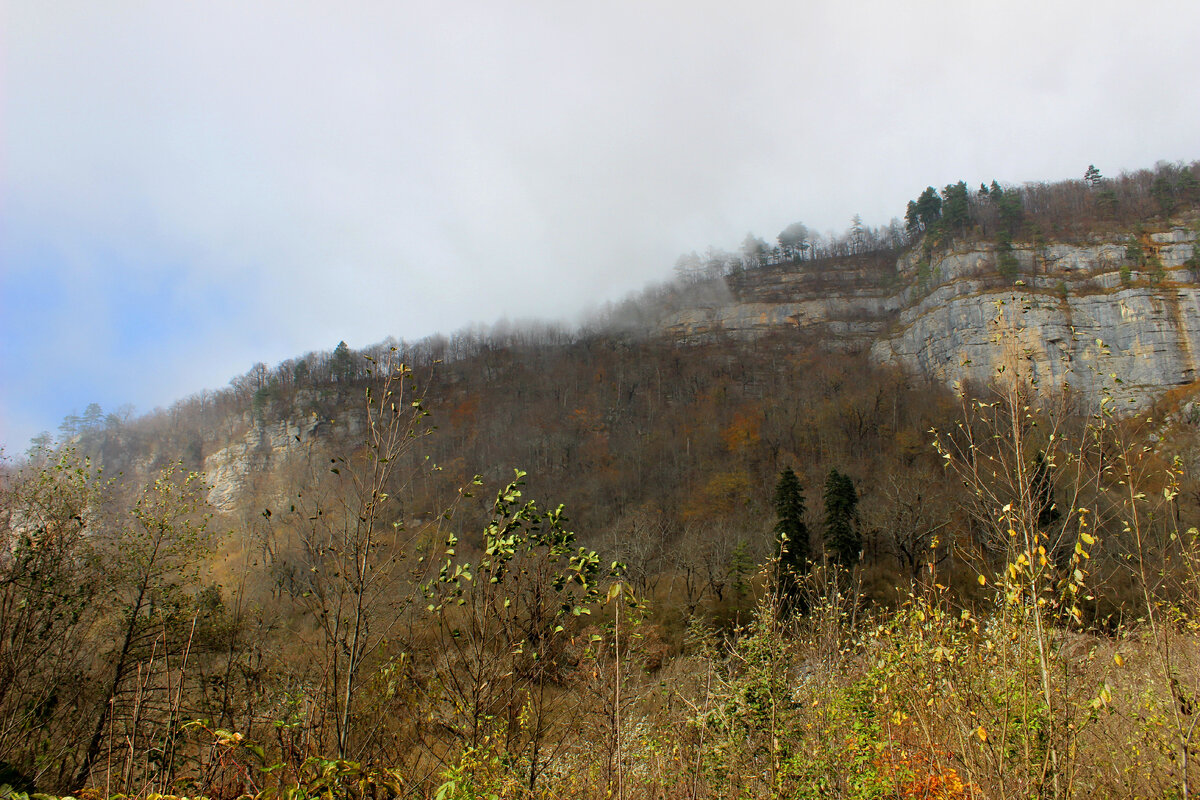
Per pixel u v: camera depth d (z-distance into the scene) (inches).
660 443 3191.4
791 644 406.6
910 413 2775.6
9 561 517.0
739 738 349.7
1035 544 224.5
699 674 418.6
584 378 4562.0
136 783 282.7
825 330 4963.1
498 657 305.1
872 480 2207.2
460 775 256.1
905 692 281.0
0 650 434.3
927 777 262.1
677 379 4416.8
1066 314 3139.8
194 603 598.2
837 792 309.9
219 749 213.9
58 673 484.7
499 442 3284.9
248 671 368.2
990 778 242.2
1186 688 252.8
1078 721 237.5
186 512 640.4
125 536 605.3
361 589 293.6
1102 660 279.1
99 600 562.9
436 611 305.1
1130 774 271.1
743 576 1347.2
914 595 295.9
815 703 366.6
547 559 311.4
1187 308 2989.7
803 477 2380.7
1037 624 220.2
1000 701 250.4
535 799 278.7
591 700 313.9
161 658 441.7
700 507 2362.2
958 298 3531.0
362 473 317.7
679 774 324.2
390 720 321.1
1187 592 258.8
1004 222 4005.9
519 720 293.9
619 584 265.4
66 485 588.1
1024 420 248.8
